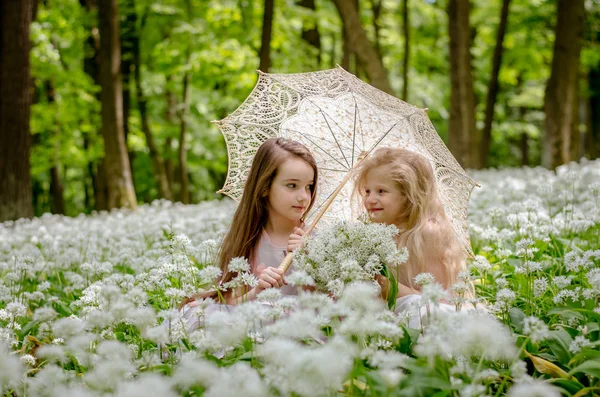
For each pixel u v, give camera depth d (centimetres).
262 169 381
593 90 2298
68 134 1870
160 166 2006
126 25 1731
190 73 1767
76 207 2759
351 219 412
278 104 454
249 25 1725
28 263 443
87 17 1570
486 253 533
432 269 370
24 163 1069
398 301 339
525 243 355
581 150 2247
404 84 1734
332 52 2098
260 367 242
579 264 352
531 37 2030
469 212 706
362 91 460
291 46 1783
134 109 2125
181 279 368
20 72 1067
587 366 241
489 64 2438
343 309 230
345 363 198
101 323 251
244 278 303
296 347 192
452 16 1540
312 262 309
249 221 387
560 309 317
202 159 2358
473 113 1536
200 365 199
